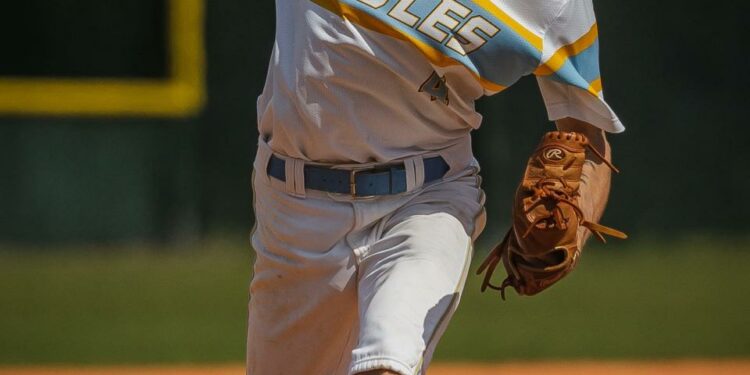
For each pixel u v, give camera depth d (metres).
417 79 11.69
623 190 40.31
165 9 39.22
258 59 39.50
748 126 40.34
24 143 39.47
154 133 39.62
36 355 27.27
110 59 39.38
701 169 40.41
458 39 11.58
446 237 11.68
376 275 11.63
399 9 11.51
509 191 38.69
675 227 40.56
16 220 39.66
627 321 31.42
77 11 39.38
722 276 36.94
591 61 11.89
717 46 40.06
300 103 11.87
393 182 12.00
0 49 39.25
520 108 38.56
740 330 30.28
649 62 39.94
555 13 11.59
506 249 11.59
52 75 39.38
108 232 39.81
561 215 11.08
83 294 34.31
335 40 11.60
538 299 34.50
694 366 25.88
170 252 39.56
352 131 11.81
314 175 12.10
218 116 39.59
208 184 39.81
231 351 27.58
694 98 40.19
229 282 35.84
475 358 27.09
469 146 12.62
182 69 39.28
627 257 39.72
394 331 10.67
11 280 36.16
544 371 25.19
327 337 12.69
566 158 11.30
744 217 40.56
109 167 39.62
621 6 39.78
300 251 12.29
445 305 11.21
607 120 11.86
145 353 27.33
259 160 12.60
